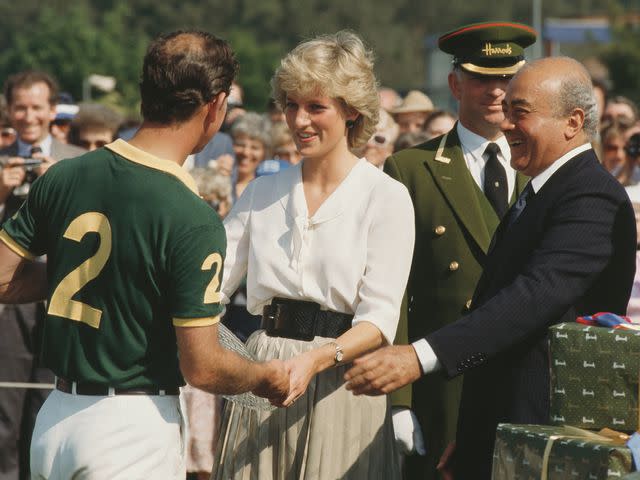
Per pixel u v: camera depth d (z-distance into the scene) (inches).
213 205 371.6
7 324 345.1
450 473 219.6
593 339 189.2
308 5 4062.5
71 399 188.2
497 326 206.4
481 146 266.1
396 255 220.4
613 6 1595.7
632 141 384.2
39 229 191.8
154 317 185.8
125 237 184.2
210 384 187.9
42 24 2760.8
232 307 344.8
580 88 212.2
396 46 4136.3
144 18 3917.3
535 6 1627.7
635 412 187.3
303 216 223.0
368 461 221.6
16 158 349.7
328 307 220.1
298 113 221.3
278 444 221.9
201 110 189.5
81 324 186.7
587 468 177.2
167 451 189.2
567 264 205.9
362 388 211.2
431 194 263.3
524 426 192.2
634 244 211.9
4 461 349.1
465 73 263.9
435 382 256.8
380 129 413.7
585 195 208.5
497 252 218.4
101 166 188.2
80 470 186.2
